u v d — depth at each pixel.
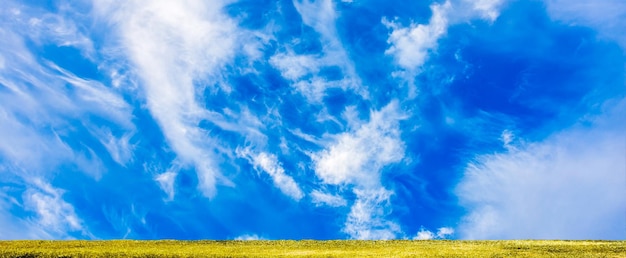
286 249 38.41
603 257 32.44
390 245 41.94
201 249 37.44
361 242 44.62
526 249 37.78
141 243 42.16
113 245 39.75
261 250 37.28
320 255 33.34
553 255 33.38
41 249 34.75
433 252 35.88
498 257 32.56
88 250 34.94
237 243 43.44
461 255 33.50
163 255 32.28
